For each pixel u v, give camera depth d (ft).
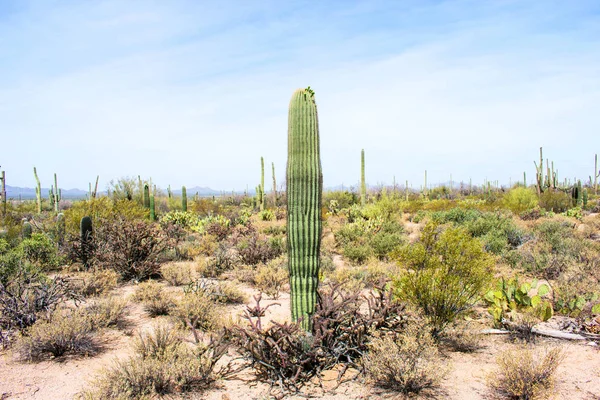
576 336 19.52
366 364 15.88
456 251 19.72
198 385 15.64
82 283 28.76
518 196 102.27
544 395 14.01
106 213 54.80
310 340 16.58
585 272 29.19
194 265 40.86
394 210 81.82
